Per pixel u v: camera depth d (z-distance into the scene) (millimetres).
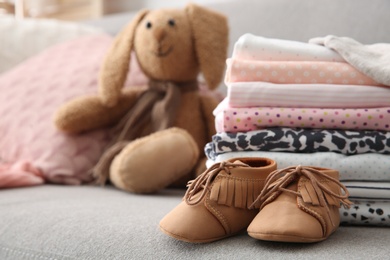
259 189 727
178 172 1202
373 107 817
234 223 705
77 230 793
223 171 718
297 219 648
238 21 1479
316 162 791
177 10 1336
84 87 1474
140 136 1334
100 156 1365
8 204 1011
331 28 1281
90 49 1654
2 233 876
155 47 1267
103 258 704
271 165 745
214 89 1298
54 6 2443
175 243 688
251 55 860
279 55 858
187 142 1191
